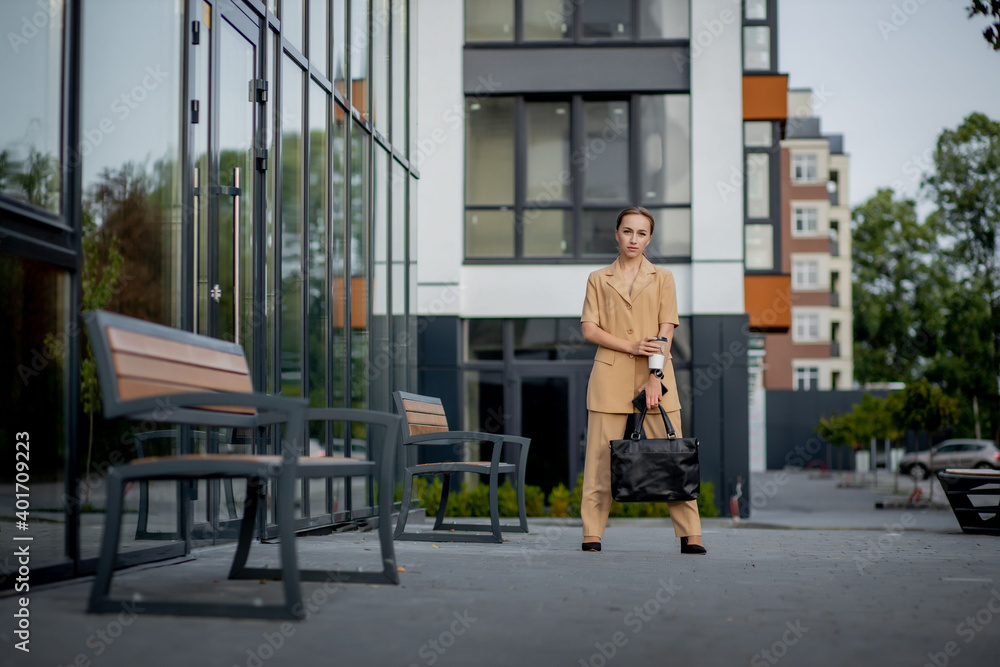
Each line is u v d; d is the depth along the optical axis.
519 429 14.99
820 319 59.66
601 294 6.23
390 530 4.16
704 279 14.70
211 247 5.87
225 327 6.05
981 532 8.67
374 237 9.88
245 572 4.14
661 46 15.09
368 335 9.62
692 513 6.01
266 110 6.73
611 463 5.90
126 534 4.97
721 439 14.55
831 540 7.62
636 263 6.29
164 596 3.63
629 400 6.14
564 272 15.05
